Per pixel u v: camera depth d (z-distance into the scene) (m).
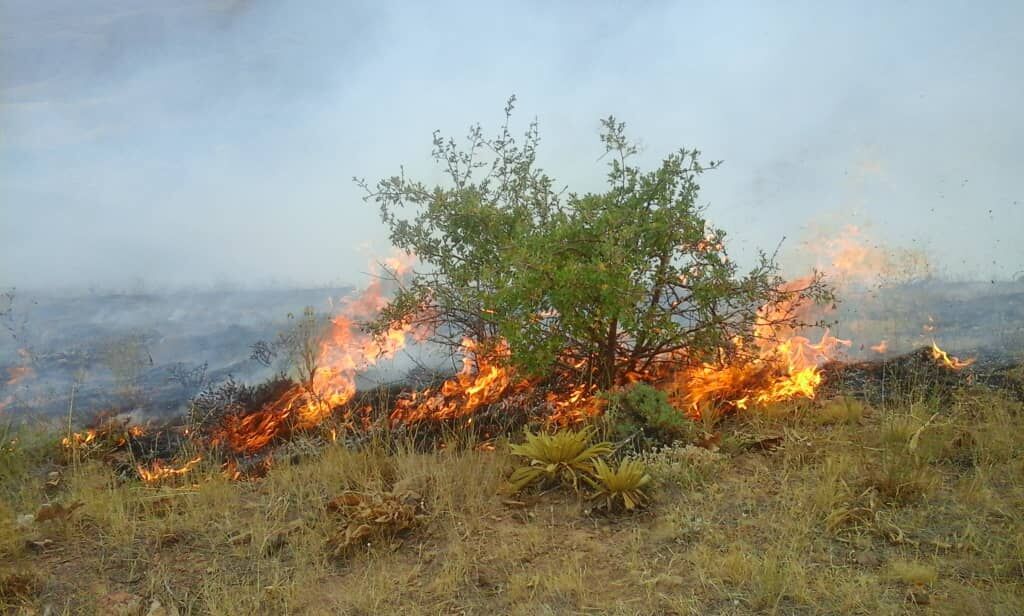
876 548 3.62
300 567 3.73
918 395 5.26
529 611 3.28
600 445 4.54
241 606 3.43
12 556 3.87
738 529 3.85
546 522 4.09
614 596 3.38
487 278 5.29
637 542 3.83
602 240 5.09
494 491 4.44
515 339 5.08
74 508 4.24
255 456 5.26
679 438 4.86
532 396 5.53
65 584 3.64
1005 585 3.20
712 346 5.32
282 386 6.10
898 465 4.25
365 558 3.84
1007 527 3.72
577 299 4.96
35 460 5.20
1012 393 5.20
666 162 5.30
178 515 4.33
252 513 4.33
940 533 3.71
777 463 4.59
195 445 5.36
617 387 5.11
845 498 4.05
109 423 5.73
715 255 5.32
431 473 4.59
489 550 3.83
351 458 4.75
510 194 6.05
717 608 3.22
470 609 3.36
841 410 5.12
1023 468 4.26
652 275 5.32
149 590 3.59
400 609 3.38
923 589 3.25
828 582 3.34
